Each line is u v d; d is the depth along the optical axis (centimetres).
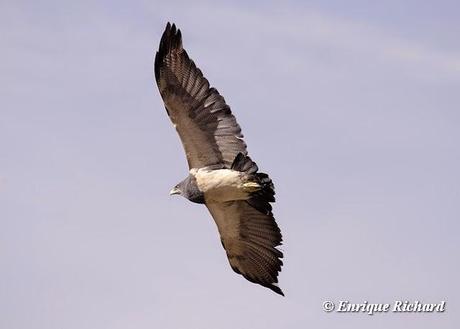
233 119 1919
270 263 2000
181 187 1923
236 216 1969
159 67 1933
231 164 1916
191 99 1927
